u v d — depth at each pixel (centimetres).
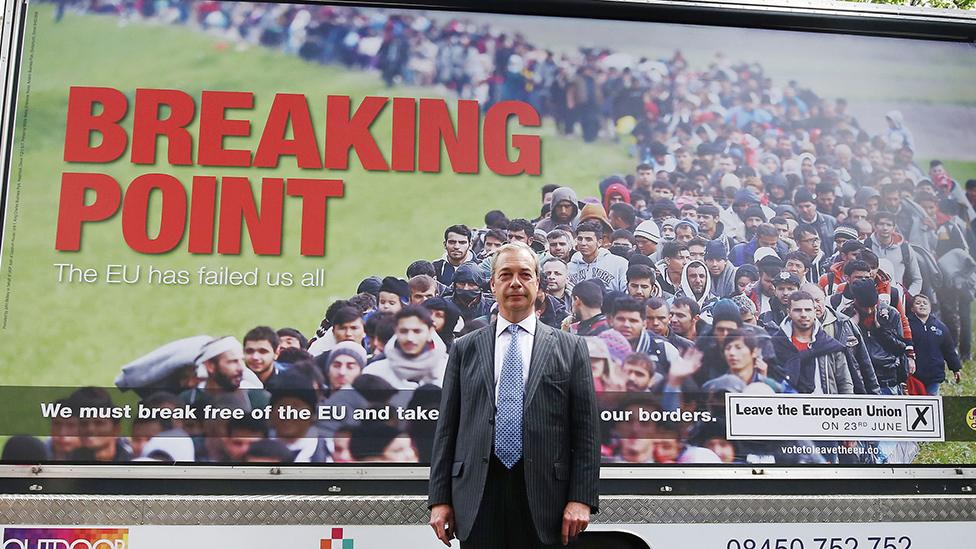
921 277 478
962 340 474
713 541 448
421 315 450
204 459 433
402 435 441
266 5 468
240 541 430
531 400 366
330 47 467
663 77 482
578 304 459
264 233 450
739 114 482
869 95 492
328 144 460
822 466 457
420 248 456
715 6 487
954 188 488
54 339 434
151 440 432
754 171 478
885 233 479
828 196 480
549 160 469
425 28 472
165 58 459
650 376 455
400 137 463
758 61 488
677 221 470
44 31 455
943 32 500
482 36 475
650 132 476
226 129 457
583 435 368
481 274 456
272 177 455
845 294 472
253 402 438
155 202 448
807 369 463
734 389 458
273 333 444
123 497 428
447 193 461
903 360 469
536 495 355
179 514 429
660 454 451
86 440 430
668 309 462
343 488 437
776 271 470
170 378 437
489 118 469
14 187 442
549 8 480
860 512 456
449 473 373
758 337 463
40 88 451
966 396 470
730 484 452
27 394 430
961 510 461
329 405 441
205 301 443
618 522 445
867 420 462
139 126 453
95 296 439
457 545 438
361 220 455
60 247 440
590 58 479
